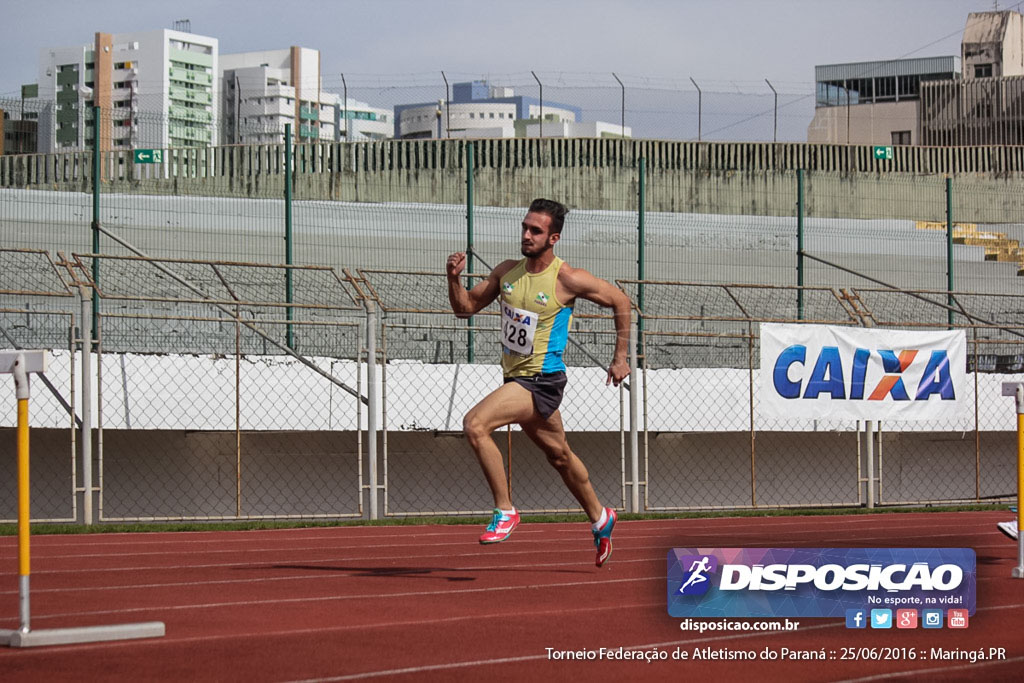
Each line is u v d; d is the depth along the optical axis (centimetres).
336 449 1380
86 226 1941
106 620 533
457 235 2022
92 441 1276
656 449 1493
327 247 1998
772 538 1041
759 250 2259
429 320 1595
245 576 711
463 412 1412
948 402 1427
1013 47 4775
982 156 2500
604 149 2333
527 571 746
